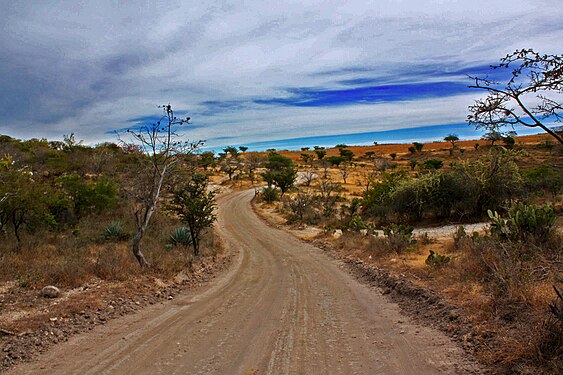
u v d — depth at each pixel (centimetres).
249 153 15388
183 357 542
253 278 1223
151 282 1063
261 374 478
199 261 1499
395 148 15662
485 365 458
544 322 468
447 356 500
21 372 505
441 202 2412
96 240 1862
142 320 744
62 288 945
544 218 931
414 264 1084
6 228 1855
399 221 2594
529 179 2786
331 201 4278
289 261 1570
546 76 387
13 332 634
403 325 654
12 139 4872
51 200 1886
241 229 3061
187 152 1380
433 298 747
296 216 3344
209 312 795
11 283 976
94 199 2627
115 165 3631
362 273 1169
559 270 630
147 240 1955
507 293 612
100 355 558
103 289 938
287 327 673
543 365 418
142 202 1322
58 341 621
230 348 573
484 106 413
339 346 568
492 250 868
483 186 2231
